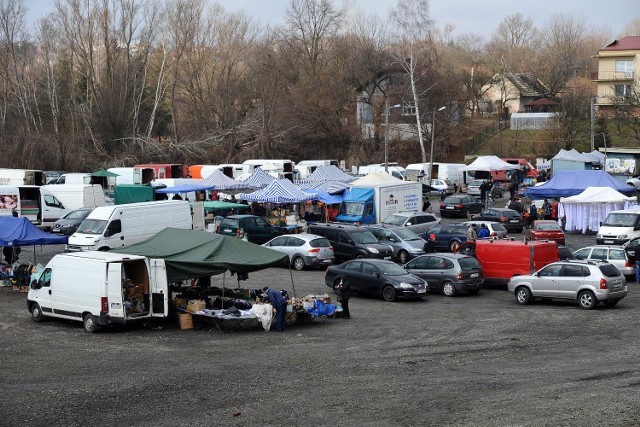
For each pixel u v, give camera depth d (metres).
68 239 32.81
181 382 16.14
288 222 44.44
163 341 21.09
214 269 23.22
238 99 88.69
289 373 16.89
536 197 51.94
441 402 14.08
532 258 30.17
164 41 83.50
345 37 95.50
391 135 91.06
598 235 40.62
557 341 20.28
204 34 86.50
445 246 40.88
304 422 13.03
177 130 84.62
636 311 25.28
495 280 31.08
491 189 69.06
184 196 53.53
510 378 15.96
